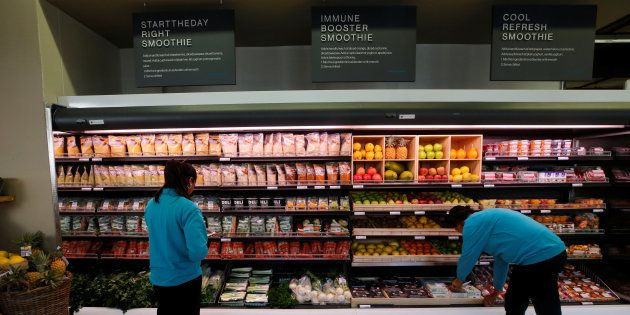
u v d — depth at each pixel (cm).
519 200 336
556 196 373
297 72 402
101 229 330
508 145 328
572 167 346
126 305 287
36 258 265
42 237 303
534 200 335
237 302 299
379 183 323
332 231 328
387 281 336
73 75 327
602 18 345
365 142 350
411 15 301
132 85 409
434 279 346
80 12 319
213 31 304
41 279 249
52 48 302
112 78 391
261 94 289
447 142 328
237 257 330
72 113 288
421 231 322
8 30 288
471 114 281
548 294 238
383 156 326
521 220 248
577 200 335
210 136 324
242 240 342
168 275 212
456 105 284
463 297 302
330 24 301
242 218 337
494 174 329
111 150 319
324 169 329
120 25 347
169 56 306
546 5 298
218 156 319
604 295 306
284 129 321
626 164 333
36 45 288
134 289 296
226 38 304
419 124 288
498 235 248
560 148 324
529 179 326
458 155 330
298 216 358
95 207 333
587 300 301
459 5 316
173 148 319
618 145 328
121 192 362
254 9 321
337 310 291
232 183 324
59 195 353
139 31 305
